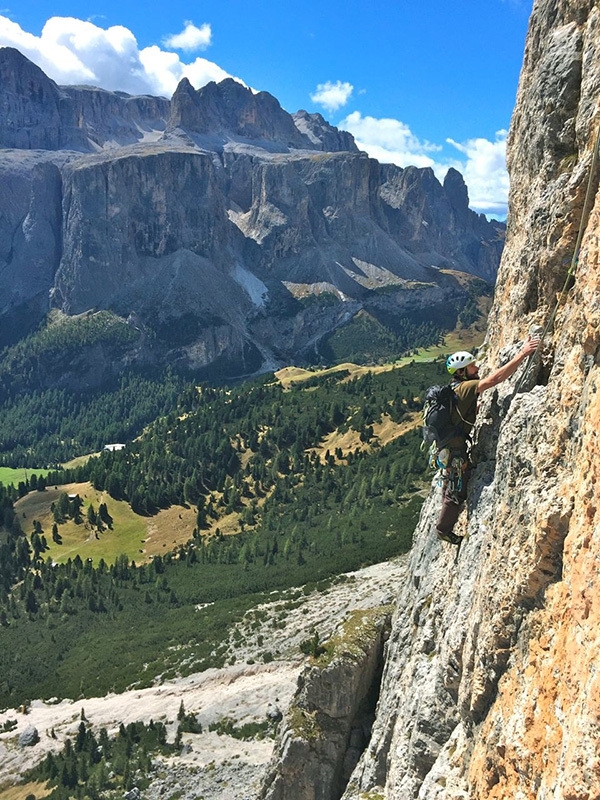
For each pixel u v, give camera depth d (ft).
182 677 327.88
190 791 228.02
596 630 23.17
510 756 29.91
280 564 486.38
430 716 49.52
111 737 286.87
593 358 28.68
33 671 402.31
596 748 21.44
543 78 42.01
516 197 53.26
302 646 137.90
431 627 56.75
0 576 540.93
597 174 33.86
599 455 25.22
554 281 38.45
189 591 481.87
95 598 483.51
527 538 32.37
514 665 32.71
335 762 93.56
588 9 39.60
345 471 630.74
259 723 264.72
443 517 43.57
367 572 403.13
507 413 39.11
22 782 278.05
